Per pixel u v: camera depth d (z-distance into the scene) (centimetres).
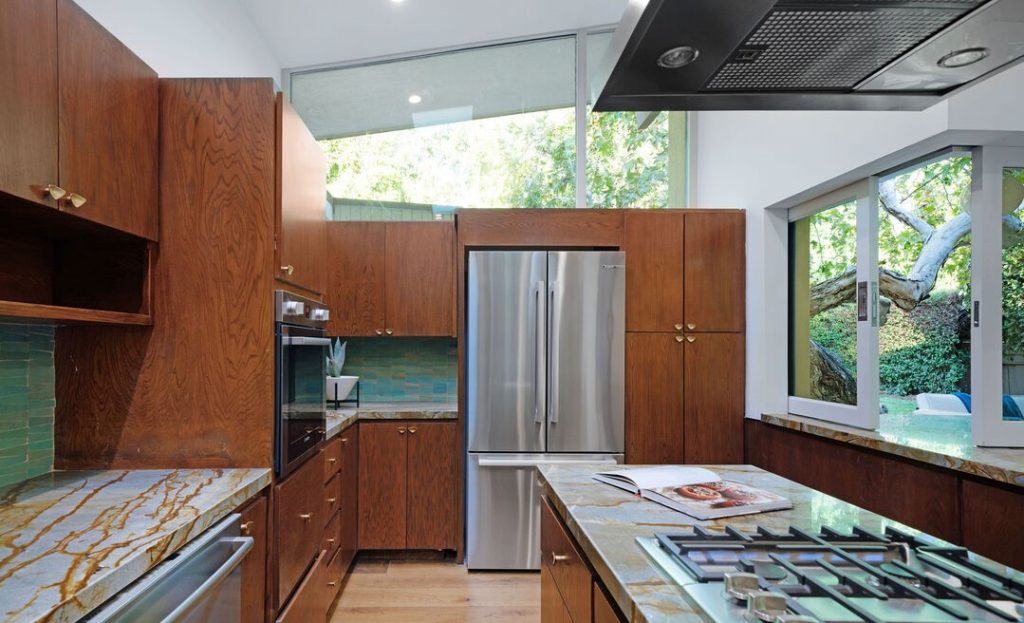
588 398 318
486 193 405
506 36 402
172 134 178
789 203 293
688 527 110
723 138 360
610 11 381
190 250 177
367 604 271
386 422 326
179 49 243
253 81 180
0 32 108
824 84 122
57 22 125
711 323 330
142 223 166
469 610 264
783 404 307
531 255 317
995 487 166
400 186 405
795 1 89
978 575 83
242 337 177
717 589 77
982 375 193
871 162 218
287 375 183
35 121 118
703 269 331
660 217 331
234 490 149
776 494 138
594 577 106
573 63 412
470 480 314
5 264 154
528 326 316
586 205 404
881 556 89
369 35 371
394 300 353
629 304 328
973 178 199
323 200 239
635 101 131
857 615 66
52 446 173
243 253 178
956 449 189
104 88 144
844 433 231
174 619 111
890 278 452
